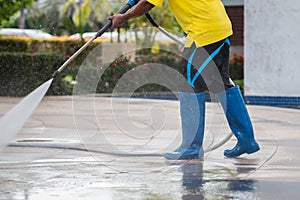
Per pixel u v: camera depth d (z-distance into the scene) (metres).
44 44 20.14
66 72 16.69
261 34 14.10
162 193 4.82
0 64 16.64
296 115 11.35
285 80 13.88
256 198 4.69
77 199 4.62
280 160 6.36
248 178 5.45
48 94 16.22
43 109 11.70
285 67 13.85
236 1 19.33
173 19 25.17
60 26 22.69
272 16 13.92
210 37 6.22
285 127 9.39
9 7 18.66
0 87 16.03
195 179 5.38
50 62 16.84
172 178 5.42
